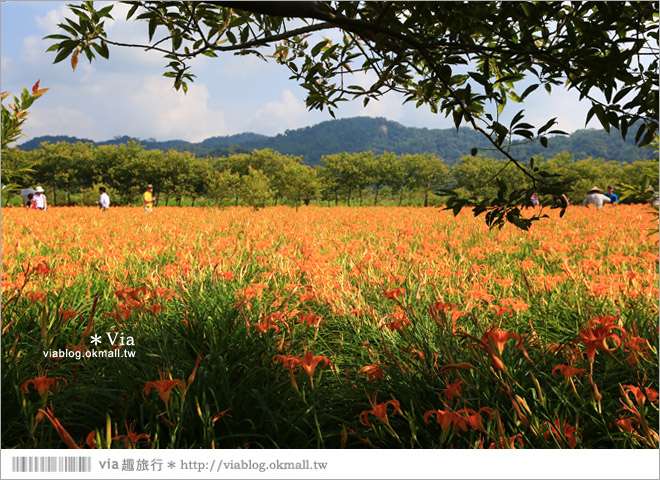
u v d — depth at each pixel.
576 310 3.35
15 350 2.30
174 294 3.49
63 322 2.52
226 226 10.13
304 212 17.55
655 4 1.77
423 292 3.79
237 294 3.45
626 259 4.35
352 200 40.53
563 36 1.91
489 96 1.93
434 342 2.71
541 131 1.77
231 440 2.12
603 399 2.20
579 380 2.30
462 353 2.42
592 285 3.35
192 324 2.98
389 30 1.97
